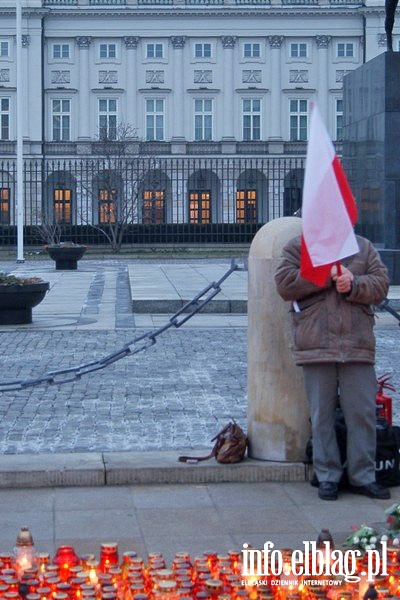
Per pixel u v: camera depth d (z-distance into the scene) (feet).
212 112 226.79
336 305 22.44
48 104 224.33
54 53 224.53
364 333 22.59
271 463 24.61
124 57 225.35
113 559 17.44
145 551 19.74
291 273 22.40
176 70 225.56
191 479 24.39
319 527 21.09
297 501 22.90
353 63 225.76
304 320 22.70
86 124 224.33
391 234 70.54
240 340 52.75
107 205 186.60
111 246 169.99
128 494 23.54
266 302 24.54
